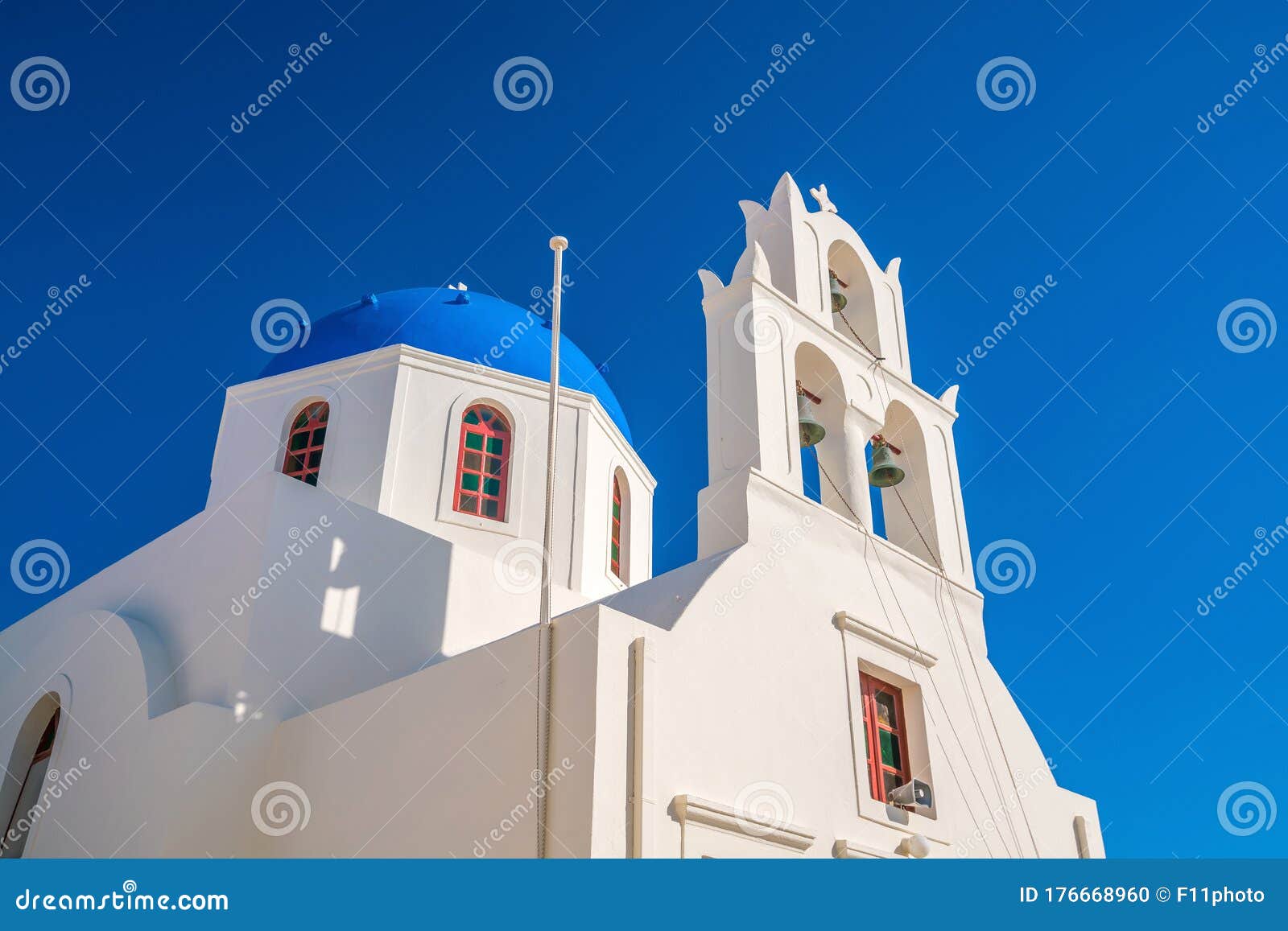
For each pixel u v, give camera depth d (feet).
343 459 55.47
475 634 47.11
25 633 50.55
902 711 39.96
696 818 29.78
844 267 49.98
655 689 30.58
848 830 34.27
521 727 30.96
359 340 60.75
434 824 32.01
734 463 38.83
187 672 40.01
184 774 35.29
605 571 58.65
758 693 33.68
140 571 45.55
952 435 48.98
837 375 44.06
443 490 55.16
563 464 58.39
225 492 57.52
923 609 42.27
